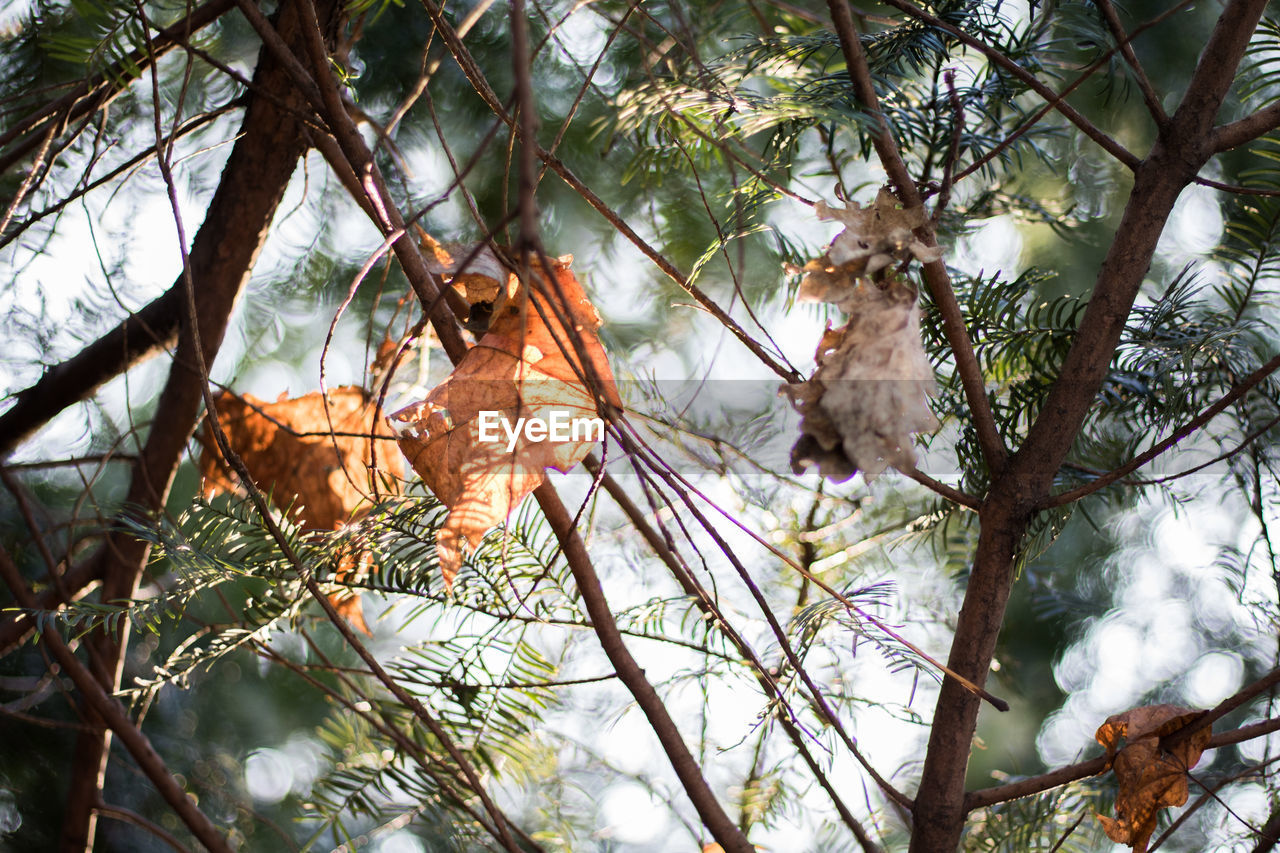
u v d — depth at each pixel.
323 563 0.87
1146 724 0.78
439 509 0.87
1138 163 0.73
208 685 2.21
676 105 0.76
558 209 1.93
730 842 0.71
